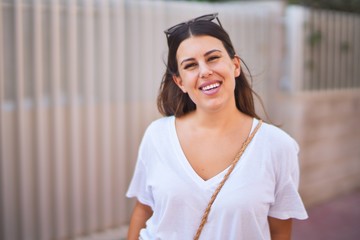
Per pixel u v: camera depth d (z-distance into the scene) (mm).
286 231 1878
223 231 1693
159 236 1771
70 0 3699
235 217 1675
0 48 3434
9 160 3590
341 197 5973
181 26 1791
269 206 1772
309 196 5574
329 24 5660
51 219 3824
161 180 1768
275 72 5242
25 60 3609
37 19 3568
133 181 1998
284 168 1755
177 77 1869
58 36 3688
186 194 1715
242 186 1688
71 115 3816
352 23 6031
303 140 5363
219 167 1757
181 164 1767
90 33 3838
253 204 1675
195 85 1752
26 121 3633
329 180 5859
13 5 3482
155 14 4234
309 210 5480
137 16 4113
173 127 1878
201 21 1780
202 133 1814
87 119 3914
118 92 4059
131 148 4215
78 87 3881
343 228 4973
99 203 4078
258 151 1743
